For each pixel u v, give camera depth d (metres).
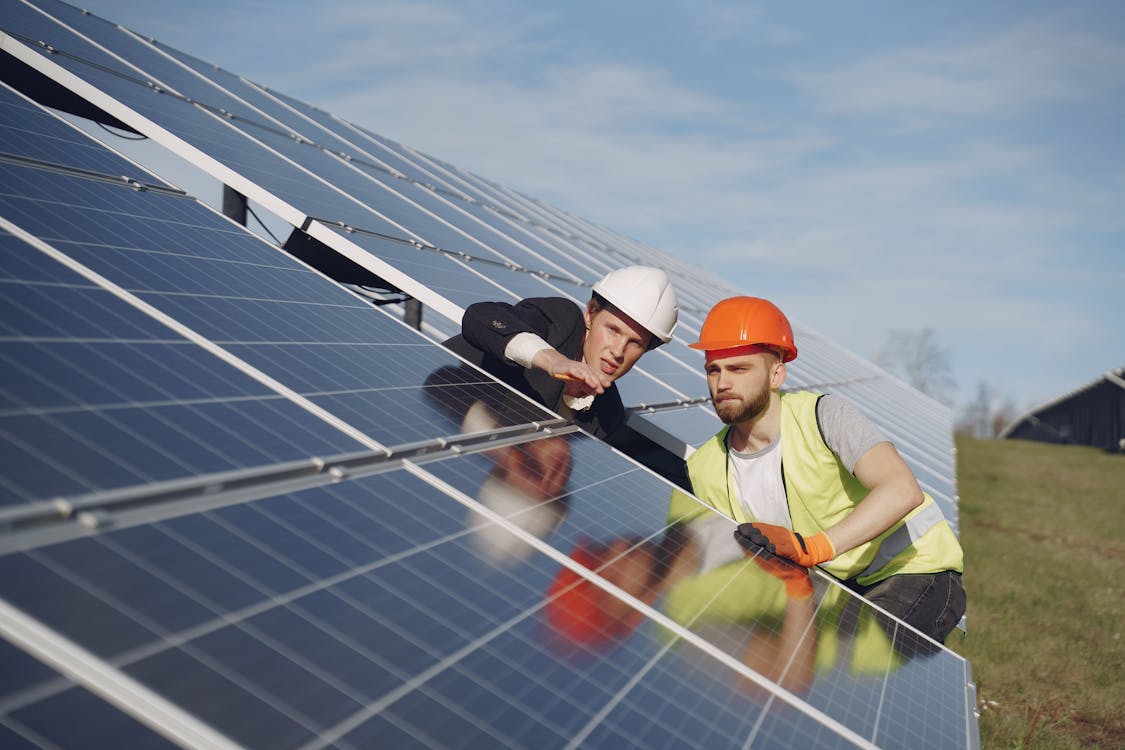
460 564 2.89
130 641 1.89
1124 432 51.59
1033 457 45.28
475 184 14.53
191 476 2.56
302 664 2.10
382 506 3.02
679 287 15.93
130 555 2.15
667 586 3.46
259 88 10.91
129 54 8.19
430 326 11.67
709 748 2.52
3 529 2.01
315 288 4.95
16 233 3.47
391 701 2.12
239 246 4.91
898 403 19.12
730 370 4.83
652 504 4.39
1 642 1.77
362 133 12.47
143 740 1.72
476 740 2.13
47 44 6.52
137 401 2.80
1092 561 16.39
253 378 3.43
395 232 7.26
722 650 3.13
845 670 3.43
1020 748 7.13
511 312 5.06
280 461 2.91
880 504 4.45
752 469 5.11
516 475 3.90
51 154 4.58
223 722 1.83
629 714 2.51
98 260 3.67
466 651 2.45
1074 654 9.94
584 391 5.33
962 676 4.00
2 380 2.52
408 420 3.83
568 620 2.86
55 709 1.68
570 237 15.06
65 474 2.27
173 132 6.12
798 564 4.43
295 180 6.93
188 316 3.62
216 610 2.12
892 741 3.05
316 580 2.43
